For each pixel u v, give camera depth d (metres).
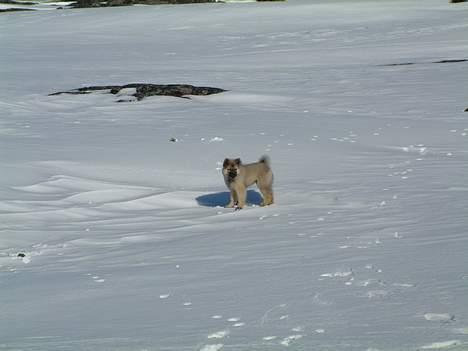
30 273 13.48
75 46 104.38
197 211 19.81
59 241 16.69
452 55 74.19
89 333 8.52
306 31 111.25
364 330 7.60
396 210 17.69
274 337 7.57
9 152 28.69
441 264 10.96
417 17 121.00
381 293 9.27
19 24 139.50
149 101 47.59
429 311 8.22
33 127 36.75
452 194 19.67
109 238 16.67
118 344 7.79
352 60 75.12
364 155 28.31
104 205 20.64
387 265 11.21
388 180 22.95
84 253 15.23
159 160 27.64
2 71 74.38
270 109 44.06
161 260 13.67
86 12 153.12
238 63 77.12
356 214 17.52
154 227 17.84
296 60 77.81
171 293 10.55
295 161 27.34
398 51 81.75
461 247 12.28
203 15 137.50
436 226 14.95
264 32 112.69
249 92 52.06
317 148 29.84
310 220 17.14
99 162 27.12
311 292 9.70
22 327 9.24
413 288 9.45
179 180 24.52
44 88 58.62
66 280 12.41
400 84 53.69
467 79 53.59
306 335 7.56
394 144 30.98
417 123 36.19
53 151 29.23
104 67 76.81
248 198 21.88
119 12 149.62
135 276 12.19
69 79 65.69
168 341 7.75
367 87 53.28
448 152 28.83
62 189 22.64
